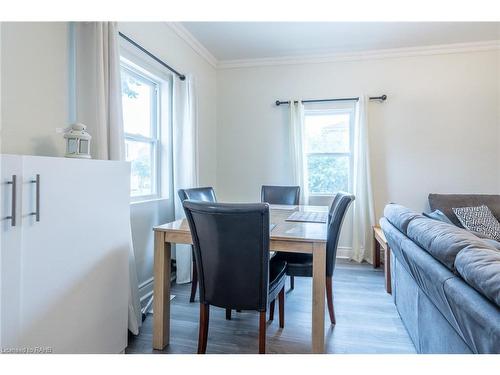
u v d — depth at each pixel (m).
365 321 2.11
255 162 4.16
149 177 2.86
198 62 3.66
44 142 1.67
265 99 4.10
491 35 3.32
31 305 1.12
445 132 3.62
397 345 1.80
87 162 1.37
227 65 4.16
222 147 4.27
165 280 1.81
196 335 1.93
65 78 1.80
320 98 3.91
